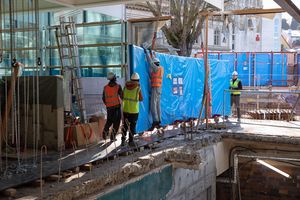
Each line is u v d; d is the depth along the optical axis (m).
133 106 8.60
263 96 18.89
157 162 7.61
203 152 9.55
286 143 10.70
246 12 11.23
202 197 9.77
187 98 12.39
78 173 6.39
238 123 13.46
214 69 13.99
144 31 11.61
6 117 7.36
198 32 18.42
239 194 12.09
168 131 11.00
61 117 8.24
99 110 11.05
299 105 16.61
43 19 13.15
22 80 8.38
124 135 8.62
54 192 5.35
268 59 23.83
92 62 11.80
